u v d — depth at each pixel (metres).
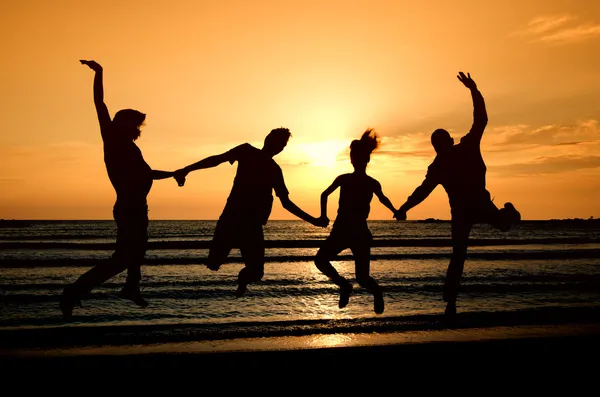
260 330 6.51
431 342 5.55
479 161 6.54
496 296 9.58
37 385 4.32
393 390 4.29
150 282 11.89
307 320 7.20
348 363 4.87
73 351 5.38
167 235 50.53
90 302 8.75
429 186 6.57
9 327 6.70
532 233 60.09
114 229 73.31
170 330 6.53
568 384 4.47
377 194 6.47
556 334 6.11
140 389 4.27
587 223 127.75
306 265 17.03
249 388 4.31
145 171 5.63
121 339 5.99
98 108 5.62
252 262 5.57
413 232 67.69
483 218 6.52
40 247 25.61
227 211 5.54
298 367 4.77
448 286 6.89
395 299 9.29
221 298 9.43
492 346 5.39
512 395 4.21
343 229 6.36
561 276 13.14
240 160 5.64
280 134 5.58
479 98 6.57
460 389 4.34
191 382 4.43
